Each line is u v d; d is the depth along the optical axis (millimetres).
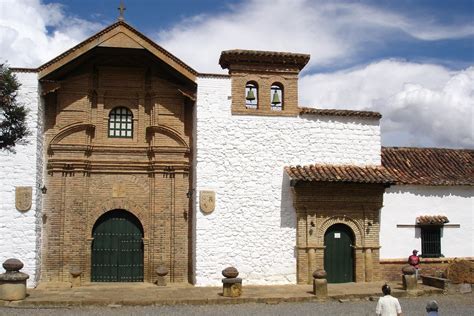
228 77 22266
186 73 21828
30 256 20531
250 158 22078
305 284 21797
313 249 21969
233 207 21734
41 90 21312
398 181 23328
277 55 22438
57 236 21578
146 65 22672
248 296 19016
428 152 26812
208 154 21750
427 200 23875
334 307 17984
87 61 22281
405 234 23438
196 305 18219
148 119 22734
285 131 22500
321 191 22266
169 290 20281
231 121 22078
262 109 22422
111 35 21266
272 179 22172
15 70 20781
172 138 22594
